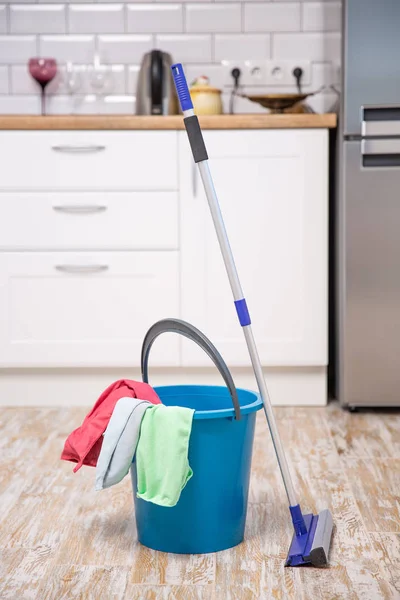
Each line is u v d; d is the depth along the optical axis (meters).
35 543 1.73
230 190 2.92
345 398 2.89
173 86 3.24
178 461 1.55
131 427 1.59
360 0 2.76
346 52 2.78
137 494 1.65
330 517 1.79
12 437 2.59
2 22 3.47
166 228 2.94
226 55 3.47
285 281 2.95
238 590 1.50
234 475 1.68
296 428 2.69
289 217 2.93
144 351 1.78
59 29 3.47
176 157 2.92
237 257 2.95
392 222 2.82
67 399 3.05
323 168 2.91
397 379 2.87
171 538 1.68
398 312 2.85
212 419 1.61
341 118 2.84
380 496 2.02
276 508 1.94
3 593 1.49
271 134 2.90
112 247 2.95
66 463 2.31
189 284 2.96
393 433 2.62
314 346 2.96
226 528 1.69
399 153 2.79
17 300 2.96
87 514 1.91
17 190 2.93
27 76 3.49
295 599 1.46
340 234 2.89
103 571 1.59
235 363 2.97
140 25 3.46
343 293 2.87
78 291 2.96
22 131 2.91
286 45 3.46
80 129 2.91
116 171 2.92
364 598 1.46
